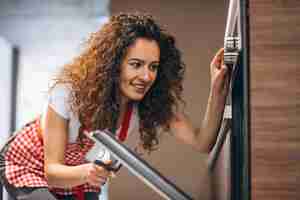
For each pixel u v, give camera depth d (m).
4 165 2.06
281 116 1.40
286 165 1.39
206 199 3.30
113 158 1.53
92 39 1.88
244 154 1.41
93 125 1.86
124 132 2.02
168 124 2.05
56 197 2.10
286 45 1.41
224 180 2.29
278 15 1.42
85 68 1.85
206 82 4.43
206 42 4.48
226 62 1.81
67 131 1.90
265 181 1.39
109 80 1.83
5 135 6.45
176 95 2.04
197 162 4.34
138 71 1.81
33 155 2.04
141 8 4.52
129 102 1.99
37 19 6.32
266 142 1.40
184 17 4.51
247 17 1.43
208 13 4.50
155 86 1.98
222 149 2.36
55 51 6.58
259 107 1.41
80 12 6.20
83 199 2.12
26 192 1.99
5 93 6.49
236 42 1.78
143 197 4.31
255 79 1.41
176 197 1.36
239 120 1.69
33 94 6.59
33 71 6.63
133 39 1.80
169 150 4.35
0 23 6.37
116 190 4.32
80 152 1.98
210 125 1.96
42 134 2.02
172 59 1.96
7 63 6.53
